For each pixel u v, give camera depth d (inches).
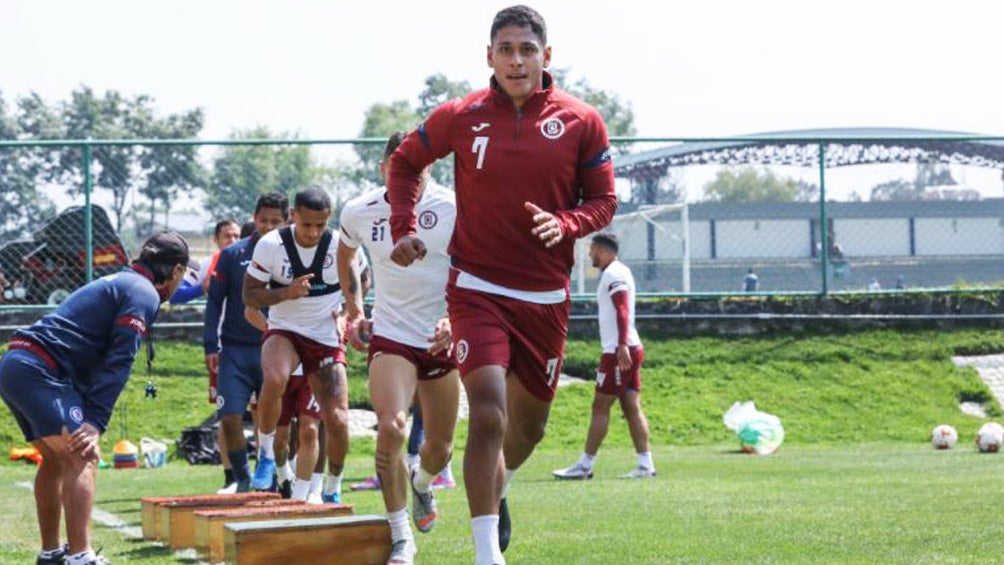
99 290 309.9
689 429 853.2
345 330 434.0
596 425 607.2
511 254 271.4
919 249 1064.2
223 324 499.5
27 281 925.8
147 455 758.5
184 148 968.3
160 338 915.4
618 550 340.2
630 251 1050.1
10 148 919.0
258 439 462.0
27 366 302.2
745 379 918.4
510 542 359.6
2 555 354.6
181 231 978.7
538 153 269.6
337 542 299.9
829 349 951.6
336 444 431.5
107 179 941.8
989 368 942.4
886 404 894.4
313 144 970.1
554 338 279.1
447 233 325.1
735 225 1046.4
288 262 426.6
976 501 442.6
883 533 362.0
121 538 398.3
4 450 794.8
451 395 331.9
